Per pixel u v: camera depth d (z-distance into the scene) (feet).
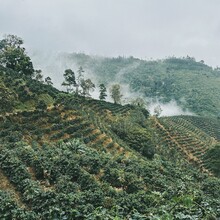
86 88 326.03
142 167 138.41
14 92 191.11
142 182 119.85
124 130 228.22
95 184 104.73
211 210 50.01
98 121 216.54
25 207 86.28
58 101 195.72
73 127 176.96
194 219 42.47
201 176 175.52
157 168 150.10
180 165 209.46
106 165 126.52
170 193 84.64
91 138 179.11
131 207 86.74
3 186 97.76
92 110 264.72
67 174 108.68
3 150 113.50
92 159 125.39
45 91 212.84
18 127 154.71
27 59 281.74
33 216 73.56
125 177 117.80
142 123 287.07
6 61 277.23
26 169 104.42
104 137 187.73
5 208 75.97
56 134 165.17
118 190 110.73
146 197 89.66
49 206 77.25
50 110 187.52
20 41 325.42
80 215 64.03
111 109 291.38
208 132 424.46
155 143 248.73
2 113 165.07
